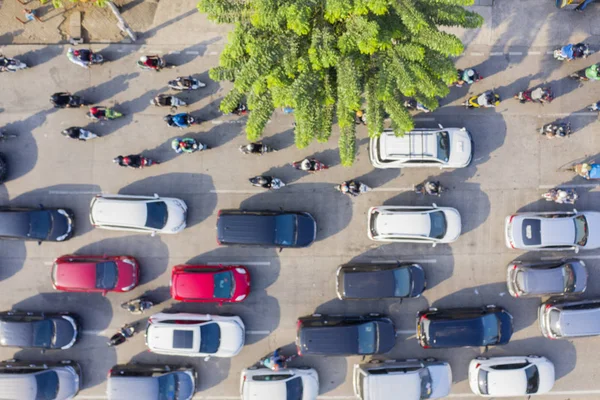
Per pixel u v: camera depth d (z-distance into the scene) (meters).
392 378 21.86
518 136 23.20
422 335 22.34
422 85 17.00
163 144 22.91
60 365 22.52
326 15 15.16
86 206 22.91
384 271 22.02
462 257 23.28
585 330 22.17
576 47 22.30
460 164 22.14
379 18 15.87
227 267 22.33
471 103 22.52
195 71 22.81
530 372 22.47
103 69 22.73
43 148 22.83
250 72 15.55
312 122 16.94
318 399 23.34
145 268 23.03
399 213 21.94
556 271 22.23
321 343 21.84
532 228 22.30
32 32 22.56
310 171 22.91
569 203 23.25
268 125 22.91
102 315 23.02
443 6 16.44
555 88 23.16
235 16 16.69
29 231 21.78
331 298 23.25
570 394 23.64
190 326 21.72
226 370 23.19
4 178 22.62
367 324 22.09
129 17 22.56
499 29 23.03
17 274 22.88
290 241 22.03
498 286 23.38
